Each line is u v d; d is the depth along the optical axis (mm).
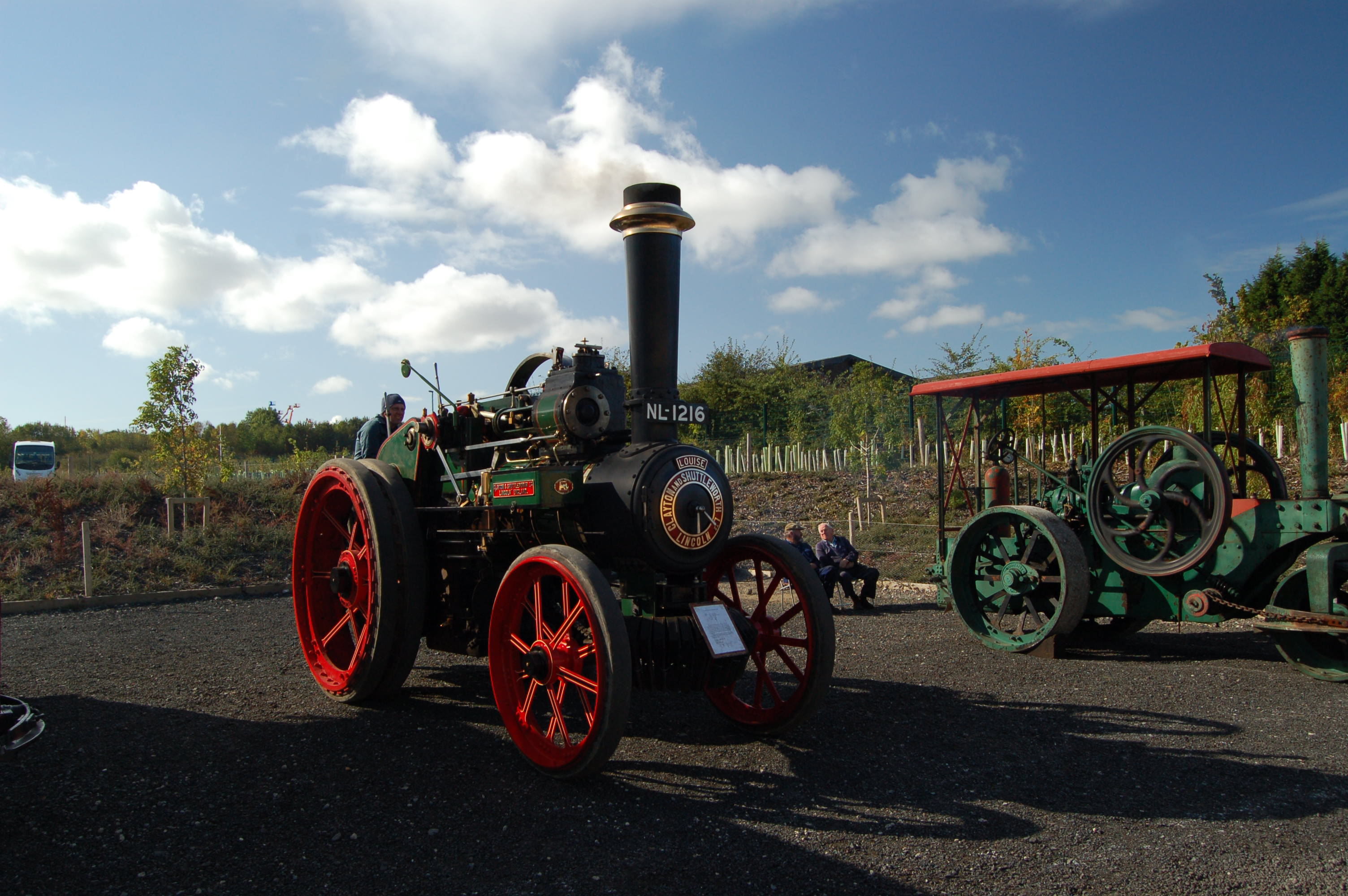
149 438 14555
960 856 2990
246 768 3852
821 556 8789
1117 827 3242
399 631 4785
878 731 4520
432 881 2789
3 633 7773
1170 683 5605
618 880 2799
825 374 25781
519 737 3945
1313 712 4859
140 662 6316
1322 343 6086
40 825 3189
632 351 4234
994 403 8211
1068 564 6422
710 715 4906
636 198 4227
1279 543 6012
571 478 4039
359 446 6504
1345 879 2803
